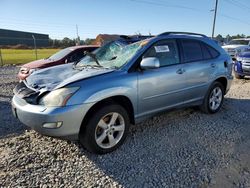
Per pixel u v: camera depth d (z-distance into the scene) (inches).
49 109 119.3
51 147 143.8
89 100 124.1
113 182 112.3
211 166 125.6
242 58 372.8
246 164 128.0
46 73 153.6
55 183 111.0
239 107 225.3
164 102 162.1
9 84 357.1
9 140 153.0
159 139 156.1
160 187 108.9
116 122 141.9
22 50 1229.7
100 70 141.5
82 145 140.0
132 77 141.5
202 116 198.7
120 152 139.6
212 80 194.9
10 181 111.6
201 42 192.9
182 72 168.7
